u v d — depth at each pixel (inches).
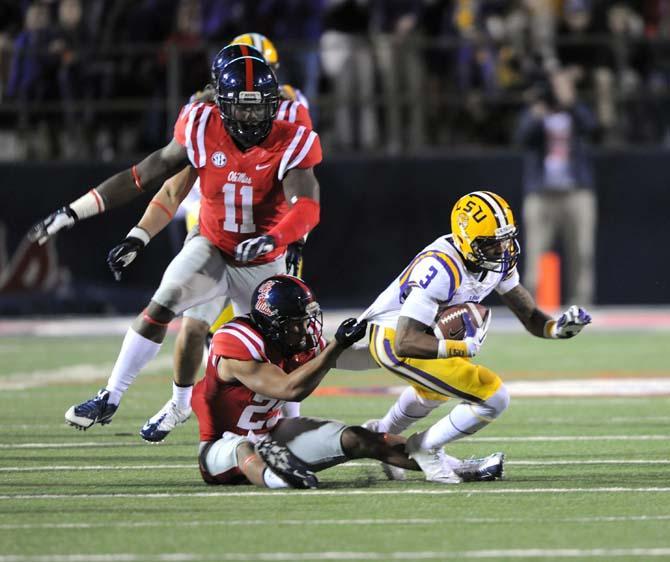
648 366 1616.6
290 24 2116.1
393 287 860.0
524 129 2112.5
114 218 2122.3
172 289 908.6
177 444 1046.4
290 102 1006.4
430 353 819.4
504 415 1211.9
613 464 935.7
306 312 815.1
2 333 2007.9
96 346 1859.0
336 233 2139.5
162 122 2118.6
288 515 753.6
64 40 2129.7
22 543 683.4
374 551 663.1
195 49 2103.8
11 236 2112.5
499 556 652.7
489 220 824.3
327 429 840.3
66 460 963.3
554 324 870.4
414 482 864.3
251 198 902.4
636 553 658.8
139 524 730.2
